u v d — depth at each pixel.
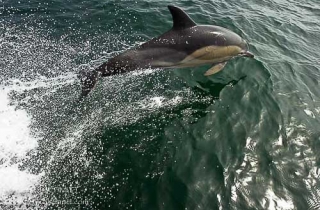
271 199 5.34
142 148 5.99
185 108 6.90
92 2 9.94
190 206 5.09
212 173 5.61
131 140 6.14
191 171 5.62
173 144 6.10
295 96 7.69
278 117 6.92
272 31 10.80
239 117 6.79
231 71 8.10
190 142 6.16
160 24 9.48
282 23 11.57
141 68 6.90
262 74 8.14
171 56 7.07
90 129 6.32
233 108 7.01
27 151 5.87
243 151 6.07
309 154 6.18
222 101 7.17
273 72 8.42
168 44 7.06
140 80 7.50
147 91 7.26
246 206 5.20
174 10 6.97
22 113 6.53
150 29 9.25
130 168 5.62
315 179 5.74
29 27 8.73
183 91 7.35
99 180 5.40
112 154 5.86
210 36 7.35
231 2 12.10
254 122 6.71
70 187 5.29
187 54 7.16
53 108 6.70
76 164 5.66
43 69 7.52
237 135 6.38
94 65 7.71
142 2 10.34
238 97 7.32
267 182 5.58
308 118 7.06
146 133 6.29
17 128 6.25
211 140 6.23
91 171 5.55
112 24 9.23
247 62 8.47
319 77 8.77
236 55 7.86
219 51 7.44
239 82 7.76
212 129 6.46
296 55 9.82
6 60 7.62
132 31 9.09
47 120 6.45
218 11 11.05
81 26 9.01
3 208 4.96
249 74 8.07
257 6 12.48
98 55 8.07
